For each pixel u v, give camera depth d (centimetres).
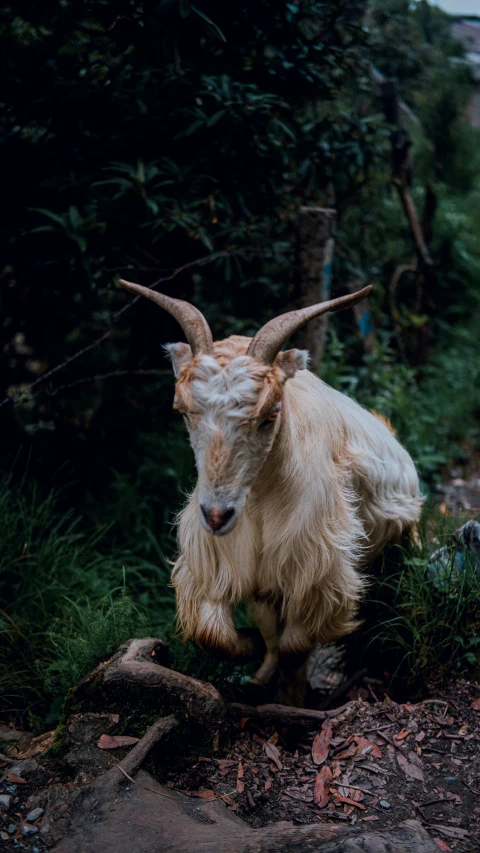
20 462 459
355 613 320
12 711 321
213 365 241
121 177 408
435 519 403
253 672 365
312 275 482
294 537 281
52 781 262
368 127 534
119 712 274
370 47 503
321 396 312
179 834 235
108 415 511
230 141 424
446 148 962
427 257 722
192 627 302
